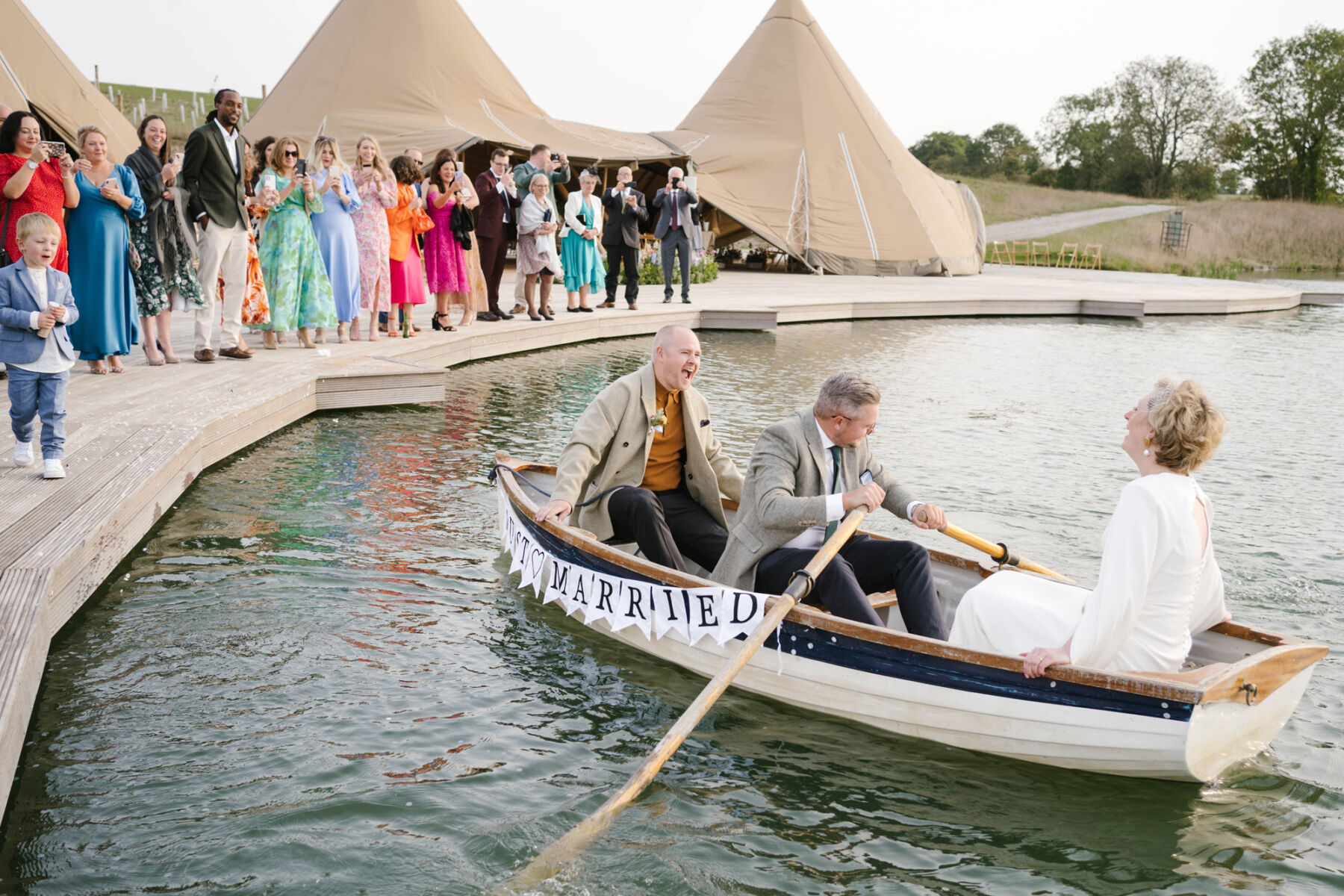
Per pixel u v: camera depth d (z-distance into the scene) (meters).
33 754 3.35
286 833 2.99
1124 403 10.58
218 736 3.51
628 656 4.38
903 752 3.67
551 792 3.30
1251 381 12.52
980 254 31.31
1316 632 4.75
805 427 4.20
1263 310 24.23
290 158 9.09
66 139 17.94
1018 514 6.57
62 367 5.17
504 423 8.34
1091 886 2.94
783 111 27.41
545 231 12.66
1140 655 3.39
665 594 4.15
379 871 2.85
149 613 4.46
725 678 3.45
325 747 3.48
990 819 3.27
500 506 5.87
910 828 3.21
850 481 4.26
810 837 3.14
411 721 3.70
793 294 19.94
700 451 4.84
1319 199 63.69
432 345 10.27
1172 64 66.94
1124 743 3.31
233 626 4.38
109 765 3.31
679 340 4.65
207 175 8.39
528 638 4.48
